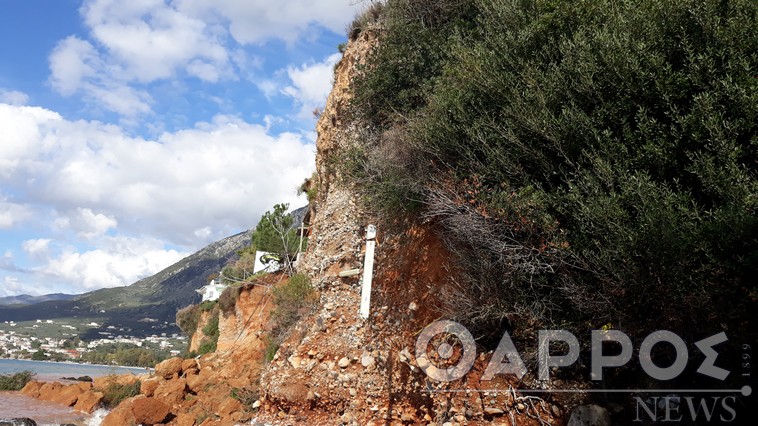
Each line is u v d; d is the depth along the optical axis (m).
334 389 11.41
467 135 9.25
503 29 10.39
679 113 7.11
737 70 6.66
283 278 23.12
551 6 9.67
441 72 12.98
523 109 8.30
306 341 12.75
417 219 11.25
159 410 14.28
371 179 12.53
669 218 6.11
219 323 29.03
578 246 7.19
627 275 6.47
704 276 5.94
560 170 7.75
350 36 17.84
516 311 8.05
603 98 7.84
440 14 14.60
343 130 15.77
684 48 7.16
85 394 20.20
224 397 15.04
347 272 13.34
